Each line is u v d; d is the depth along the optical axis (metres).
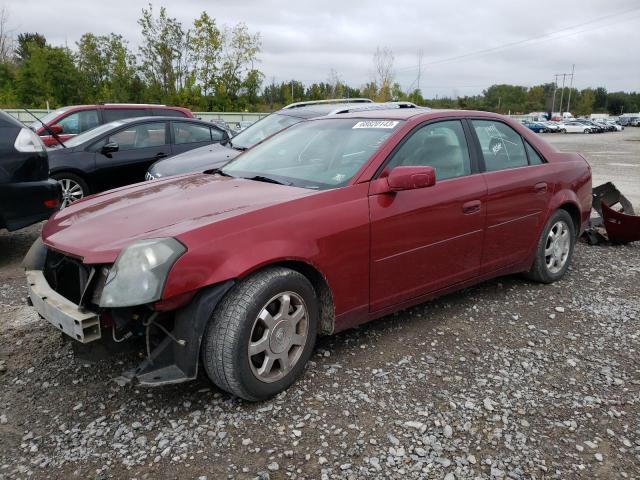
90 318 2.61
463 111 4.17
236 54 41.44
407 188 3.26
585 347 3.66
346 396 2.98
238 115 33.22
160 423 2.74
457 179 3.85
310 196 3.13
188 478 2.36
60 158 7.54
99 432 2.66
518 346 3.65
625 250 6.28
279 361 2.95
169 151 8.52
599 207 7.07
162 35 38.88
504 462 2.50
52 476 2.37
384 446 2.58
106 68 40.16
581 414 2.89
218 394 3.00
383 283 3.44
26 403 2.91
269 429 2.69
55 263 3.08
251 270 2.73
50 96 37.53
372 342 3.64
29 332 3.77
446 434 2.68
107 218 3.05
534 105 123.56
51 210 5.54
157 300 2.50
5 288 4.70
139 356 2.84
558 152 4.94
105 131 8.04
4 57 46.31
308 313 3.04
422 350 3.55
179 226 2.76
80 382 3.11
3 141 5.18
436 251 3.71
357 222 3.21
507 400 3.00
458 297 4.51
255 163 4.04
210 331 2.71
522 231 4.40
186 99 39.78
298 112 8.11
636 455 2.57
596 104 136.75
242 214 2.86
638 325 4.04
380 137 3.65
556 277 4.90
